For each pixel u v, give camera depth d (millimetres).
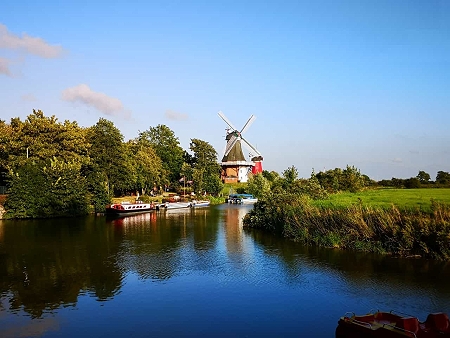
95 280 26125
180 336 17516
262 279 25781
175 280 25969
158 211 77688
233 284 24891
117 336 17609
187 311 20453
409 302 20922
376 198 48562
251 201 104375
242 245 37344
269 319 19312
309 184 55250
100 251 35219
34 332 18141
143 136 125375
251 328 18312
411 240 29844
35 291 23938
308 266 28406
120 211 67000
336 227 35688
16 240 41000
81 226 52625
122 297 22734
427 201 42094
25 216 61438
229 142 143625
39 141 67750
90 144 75312
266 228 46562
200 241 40062
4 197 64562
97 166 73000
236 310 20531
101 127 78750
